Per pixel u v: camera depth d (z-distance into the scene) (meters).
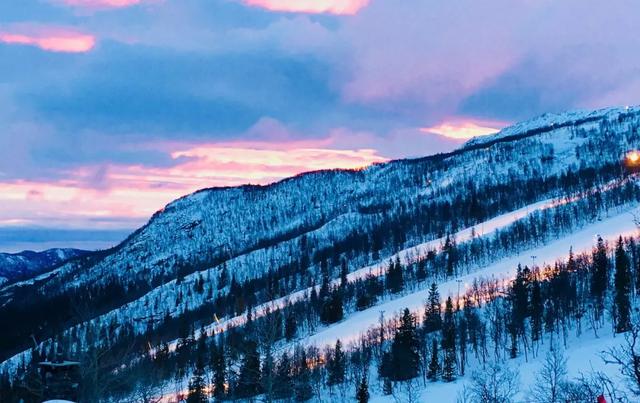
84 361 33.31
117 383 37.19
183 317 199.25
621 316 112.38
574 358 81.19
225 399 75.88
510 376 74.56
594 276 145.25
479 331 140.12
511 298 146.12
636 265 148.75
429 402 95.75
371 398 114.06
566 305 141.25
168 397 87.31
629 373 30.02
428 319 154.50
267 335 38.38
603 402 27.91
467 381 104.06
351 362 135.62
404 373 120.31
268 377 37.72
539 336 137.12
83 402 32.50
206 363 117.25
